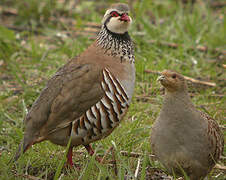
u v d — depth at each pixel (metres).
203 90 13.94
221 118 11.92
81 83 9.66
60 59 15.44
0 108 12.85
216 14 20.19
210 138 8.55
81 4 21.05
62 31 18.48
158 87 13.45
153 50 16.14
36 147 10.79
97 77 9.80
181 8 18.72
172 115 8.42
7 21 20.27
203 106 12.70
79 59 10.26
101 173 8.93
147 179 9.70
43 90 9.94
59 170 8.74
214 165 9.18
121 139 10.95
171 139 8.48
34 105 9.77
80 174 9.24
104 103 9.80
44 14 19.50
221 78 14.61
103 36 10.45
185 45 16.14
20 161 9.16
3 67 15.71
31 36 18.08
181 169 8.49
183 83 8.38
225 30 17.19
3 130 11.93
